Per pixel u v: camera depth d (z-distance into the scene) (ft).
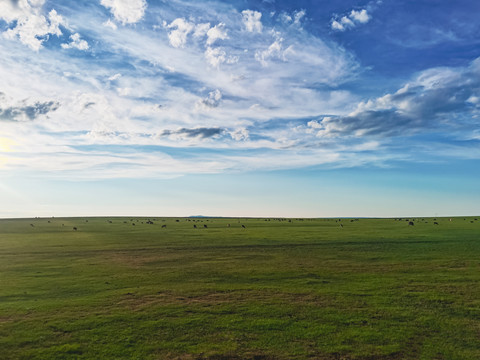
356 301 83.92
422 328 65.72
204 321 70.28
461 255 153.89
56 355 55.36
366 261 145.07
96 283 107.04
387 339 60.75
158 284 105.09
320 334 63.10
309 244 209.67
